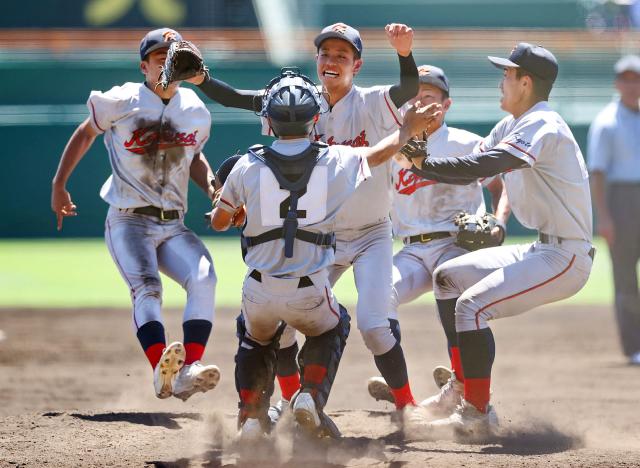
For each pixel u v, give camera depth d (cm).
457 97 9075
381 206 1992
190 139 2114
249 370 1791
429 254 2209
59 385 2814
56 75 8519
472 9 11125
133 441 1897
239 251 7106
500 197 2333
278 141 1691
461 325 1925
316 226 1652
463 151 2236
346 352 3562
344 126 1975
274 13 10606
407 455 1742
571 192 1883
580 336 3931
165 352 1838
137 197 2095
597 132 3350
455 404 2142
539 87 1928
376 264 1972
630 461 1675
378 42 9431
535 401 2528
